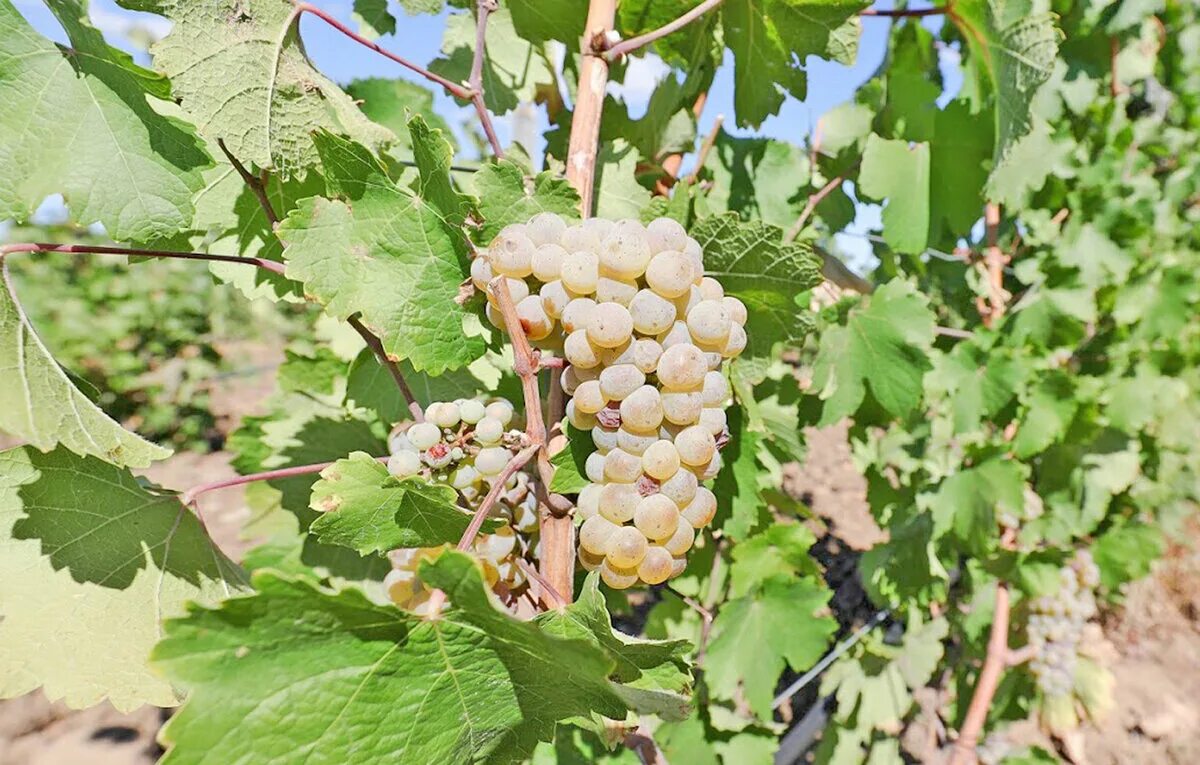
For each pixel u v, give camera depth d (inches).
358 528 10.9
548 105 23.0
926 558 33.6
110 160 11.7
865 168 23.9
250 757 8.2
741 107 20.6
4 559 11.9
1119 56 36.9
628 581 11.3
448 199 12.1
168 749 7.7
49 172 11.2
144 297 94.4
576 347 10.8
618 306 10.6
